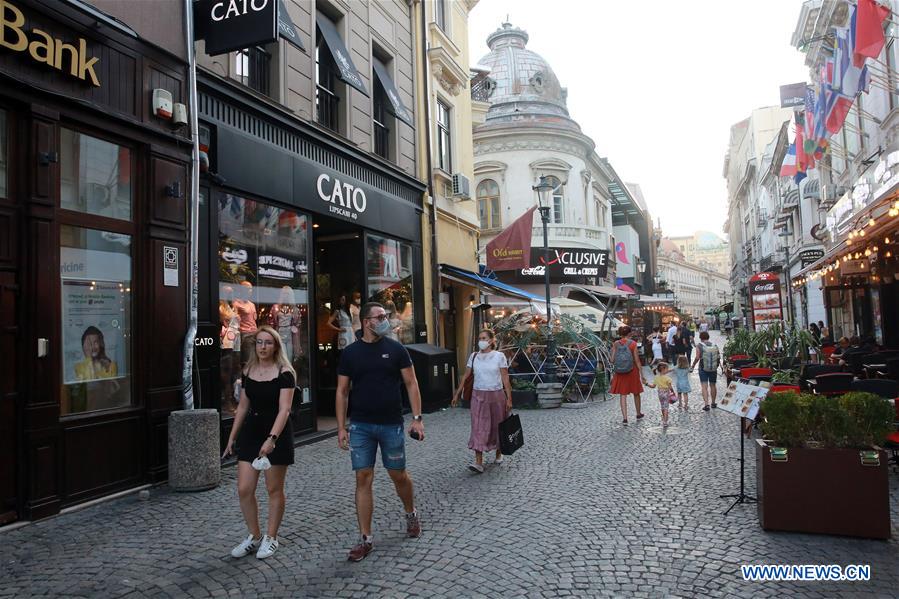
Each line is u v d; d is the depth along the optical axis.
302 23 9.89
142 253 6.59
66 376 5.83
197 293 7.25
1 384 5.17
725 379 17.34
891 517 5.10
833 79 12.25
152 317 6.57
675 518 5.21
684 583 3.92
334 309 11.83
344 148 10.78
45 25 5.58
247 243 8.40
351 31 11.42
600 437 9.16
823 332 22.20
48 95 5.56
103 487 5.97
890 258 14.92
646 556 4.38
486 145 28.14
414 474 7.04
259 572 4.18
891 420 4.83
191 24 7.20
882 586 3.82
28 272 5.40
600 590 3.84
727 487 6.13
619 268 42.06
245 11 7.22
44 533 5.01
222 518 5.39
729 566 4.17
